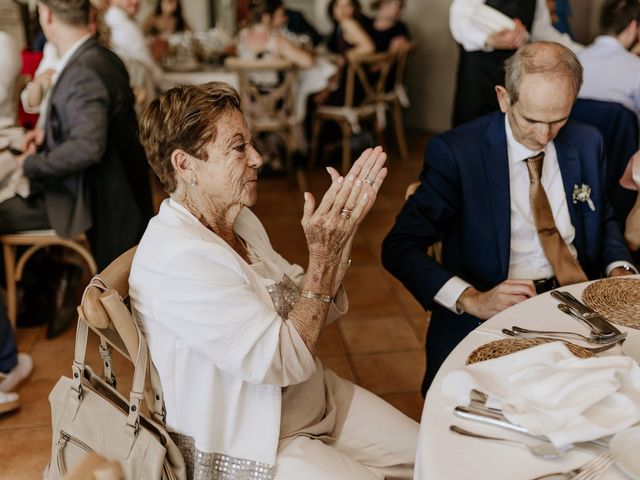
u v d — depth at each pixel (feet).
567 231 6.16
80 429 4.33
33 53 11.94
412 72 20.74
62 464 4.38
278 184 16.28
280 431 4.60
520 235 6.13
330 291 4.48
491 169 5.98
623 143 8.32
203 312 4.15
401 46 17.04
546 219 5.99
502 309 5.31
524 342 4.40
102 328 4.13
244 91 15.31
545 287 6.07
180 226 4.39
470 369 3.95
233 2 24.00
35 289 10.04
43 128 9.16
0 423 7.80
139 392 4.20
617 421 3.52
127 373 8.73
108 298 4.07
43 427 7.74
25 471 7.06
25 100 9.70
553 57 5.45
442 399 3.89
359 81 16.53
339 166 17.65
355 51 16.99
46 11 8.49
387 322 10.11
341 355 9.27
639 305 5.00
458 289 5.68
